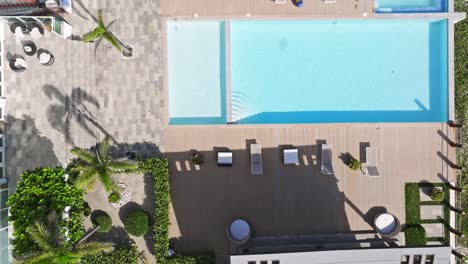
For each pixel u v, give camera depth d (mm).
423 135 25750
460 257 24688
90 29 25281
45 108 24688
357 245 25531
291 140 25734
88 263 24797
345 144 25781
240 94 26062
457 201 25859
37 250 20656
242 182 25781
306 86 25844
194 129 25625
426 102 26047
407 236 25453
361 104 25812
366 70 25766
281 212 25828
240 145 25688
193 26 25922
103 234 25500
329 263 21641
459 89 25969
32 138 24688
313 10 25328
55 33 24234
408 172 25844
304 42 26047
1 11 24391
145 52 25344
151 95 25453
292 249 23734
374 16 25266
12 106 24625
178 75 26000
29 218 20828
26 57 24656
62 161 24734
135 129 25484
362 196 25812
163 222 24719
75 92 24875
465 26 25906
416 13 25234
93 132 25266
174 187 25734
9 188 24578
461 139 25828
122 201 25234
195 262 24984
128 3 25297
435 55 26047
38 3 24703
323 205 25828
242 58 25906
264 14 25234
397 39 26078
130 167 22109
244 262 21422
